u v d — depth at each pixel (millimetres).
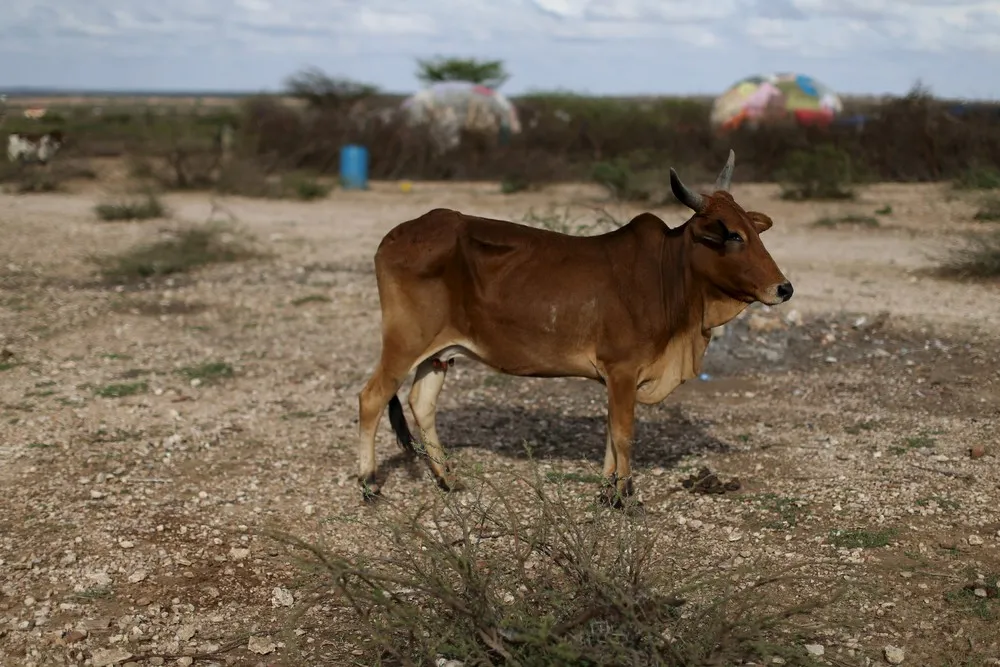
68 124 50844
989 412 7957
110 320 11336
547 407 8367
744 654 4367
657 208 20750
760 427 7754
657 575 4426
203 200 23469
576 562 4461
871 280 13219
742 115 34156
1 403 8375
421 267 6039
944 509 6098
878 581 5270
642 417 8062
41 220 19422
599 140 32375
